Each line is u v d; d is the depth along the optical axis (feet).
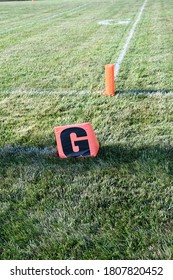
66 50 24.53
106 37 29.09
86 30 33.71
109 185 8.57
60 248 6.83
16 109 13.89
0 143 11.14
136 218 7.41
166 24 34.73
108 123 12.12
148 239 6.86
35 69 19.80
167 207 7.72
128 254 6.61
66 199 8.18
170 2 62.54
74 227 7.32
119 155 9.93
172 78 16.98
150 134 11.10
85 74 18.30
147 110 13.07
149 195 8.12
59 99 14.76
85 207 7.85
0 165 9.84
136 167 9.20
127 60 20.93
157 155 9.74
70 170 9.29
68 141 9.95
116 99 14.37
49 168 9.46
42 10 62.64
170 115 12.52
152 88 15.66
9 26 40.32
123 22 38.47
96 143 10.16
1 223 7.60
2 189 8.69
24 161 9.95
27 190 8.57
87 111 13.26
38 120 12.75
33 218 7.62
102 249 6.72
